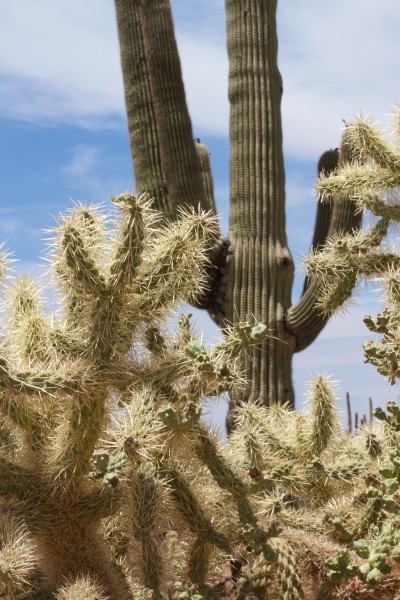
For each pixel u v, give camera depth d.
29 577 1.78
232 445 2.45
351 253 2.90
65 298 1.82
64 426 1.74
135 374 1.73
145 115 7.23
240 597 1.82
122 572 1.94
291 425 2.56
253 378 6.15
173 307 1.85
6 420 1.81
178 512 1.91
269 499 2.15
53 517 1.76
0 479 1.74
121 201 1.68
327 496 2.30
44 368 1.75
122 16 7.49
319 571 1.79
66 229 1.67
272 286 6.51
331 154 7.02
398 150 2.91
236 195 6.74
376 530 1.82
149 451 1.67
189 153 6.77
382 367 1.99
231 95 6.95
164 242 1.80
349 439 2.56
